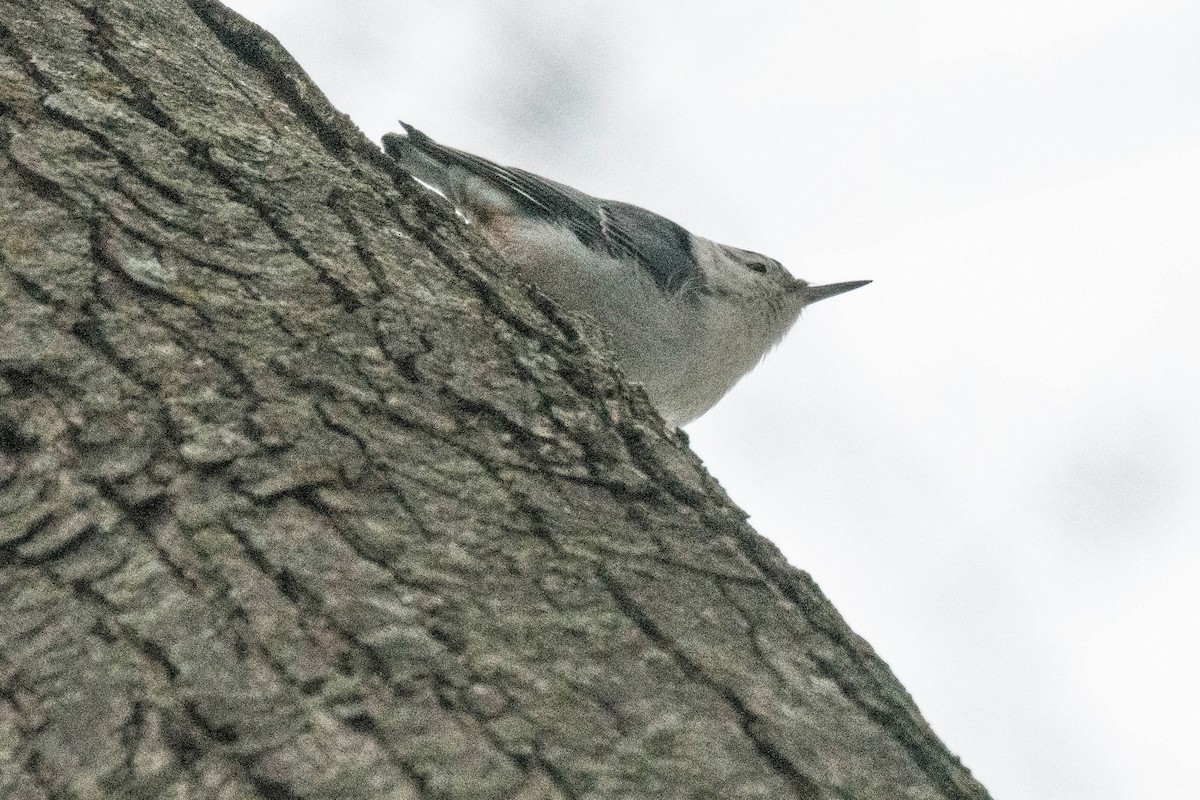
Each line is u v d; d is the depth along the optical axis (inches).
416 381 135.3
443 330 144.5
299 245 147.0
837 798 107.4
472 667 105.5
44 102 150.8
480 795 96.6
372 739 98.3
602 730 104.6
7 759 97.6
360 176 165.5
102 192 141.2
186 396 121.7
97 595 105.4
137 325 127.4
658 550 125.8
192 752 96.7
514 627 110.8
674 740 106.3
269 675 101.0
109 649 102.2
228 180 152.5
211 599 105.6
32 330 123.5
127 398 120.0
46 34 162.2
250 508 113.4
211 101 167.6
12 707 100.1
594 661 110.6
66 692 100.2
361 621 106.3
